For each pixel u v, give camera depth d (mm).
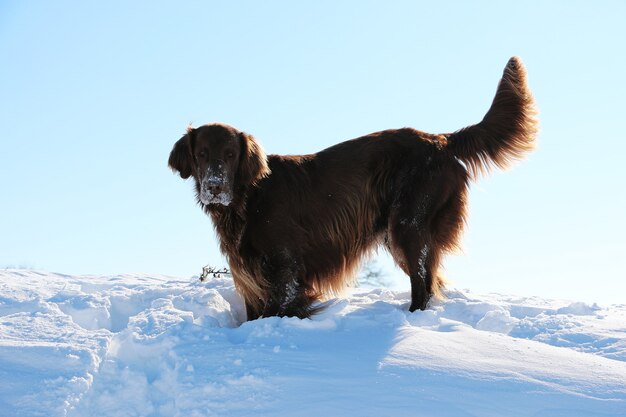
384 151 4105
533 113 4160
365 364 3430
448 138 4156
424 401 3264
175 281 4480
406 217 4039
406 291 4332
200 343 3576
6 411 3348
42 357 3521
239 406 3303
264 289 4016
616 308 3996
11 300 4012
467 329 3658
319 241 4070
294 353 3500
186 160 4074
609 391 3289
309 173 4082
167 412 3363
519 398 3268
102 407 3410
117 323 4035
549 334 3701
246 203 4012
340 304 3980
